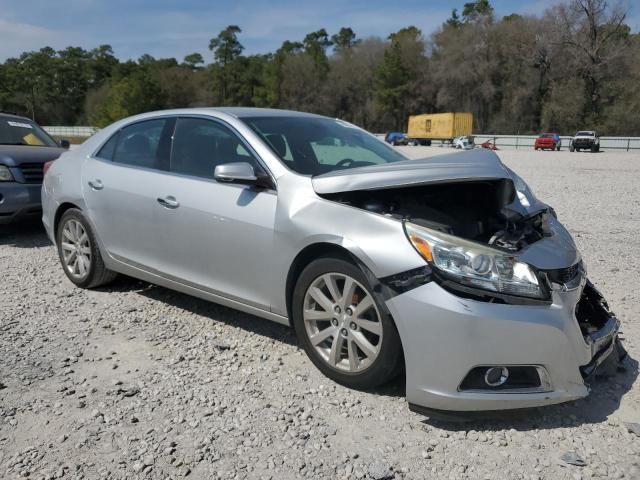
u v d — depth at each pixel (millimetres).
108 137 4930
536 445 2822
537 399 2857
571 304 2961
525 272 2885
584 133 44906
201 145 4145
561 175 18031
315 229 3289
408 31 96062
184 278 4141
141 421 3010
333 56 98188
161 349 3895
